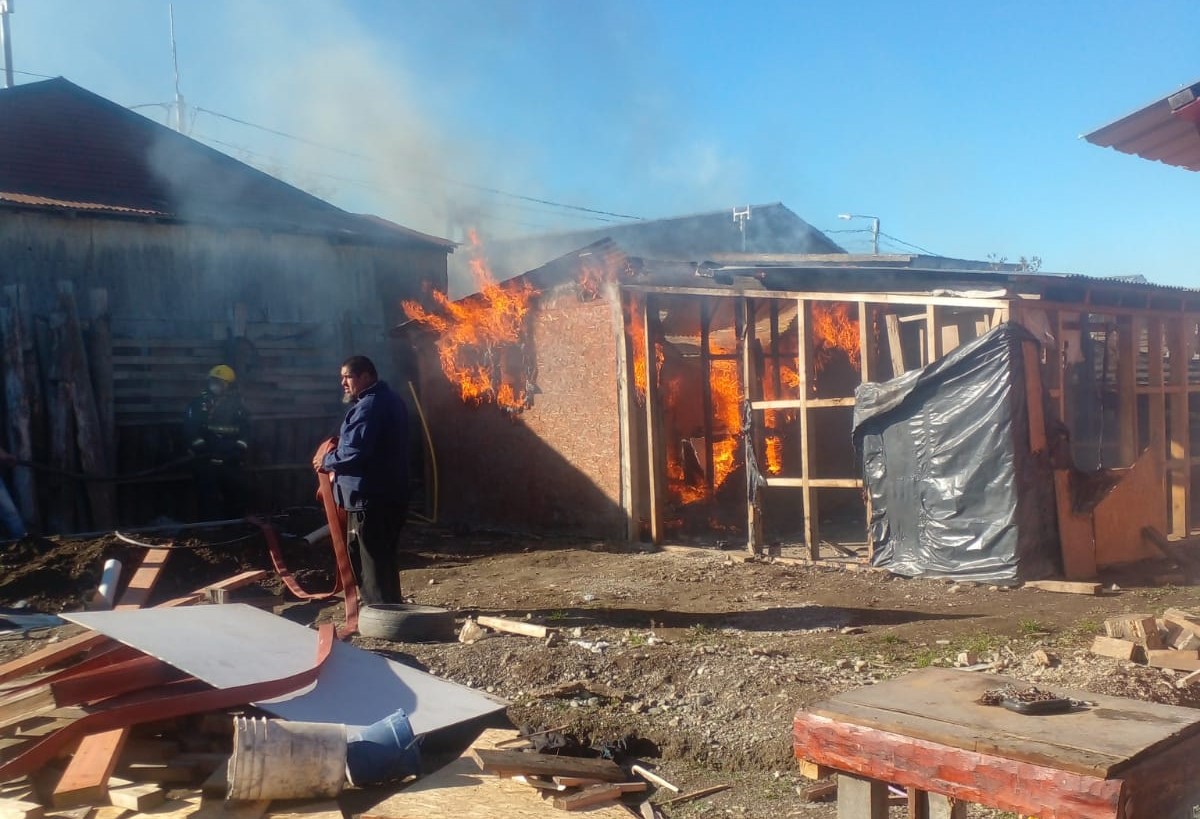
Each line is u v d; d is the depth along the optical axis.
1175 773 2.69
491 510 14.42
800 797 4.65
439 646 6.83
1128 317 11.33
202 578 9.80
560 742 5.31
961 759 2.79
